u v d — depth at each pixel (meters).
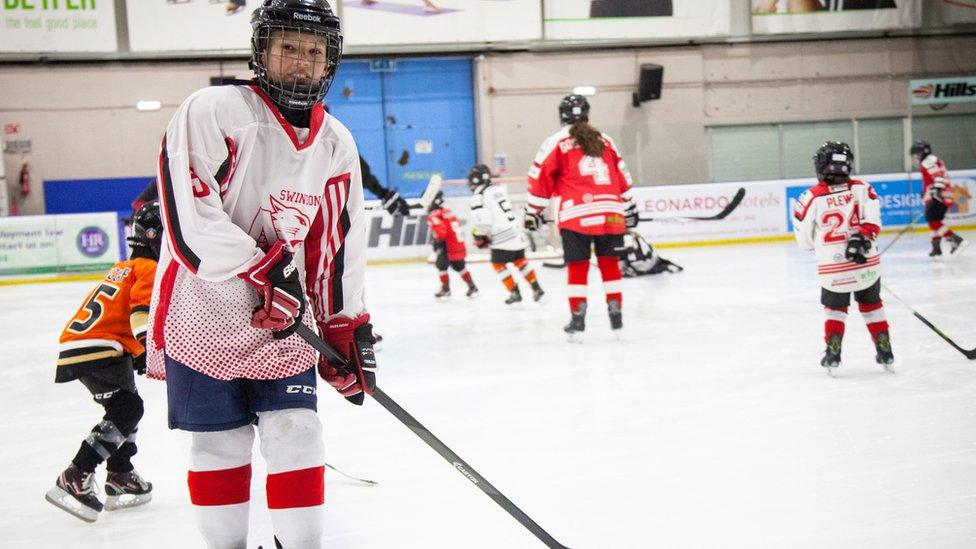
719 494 3.06
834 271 4.84
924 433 3.74
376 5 15.31
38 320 9.05
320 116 2.00
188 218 1.81
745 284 9.36
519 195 14.38
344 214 2.09
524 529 2.78
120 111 15.18
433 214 9.41
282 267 1.85
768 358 5.57
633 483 3.23
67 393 5.48
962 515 2.76
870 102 17.48
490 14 15.67
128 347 3.08
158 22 14.69
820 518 2.79
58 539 2.89
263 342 1.94
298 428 1.93
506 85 16.34
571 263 6.45
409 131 16.34
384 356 6.30
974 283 8.54
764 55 17.06
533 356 6.05
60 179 15.11
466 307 8.88
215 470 1.96
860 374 4.98
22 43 14.43
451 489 3.23
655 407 4.44
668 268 10.77
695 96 16.88
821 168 4.83
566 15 15.95
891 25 17.00
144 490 3.22
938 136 16.14
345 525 2.88
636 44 16.62
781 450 3.58
